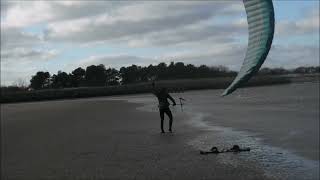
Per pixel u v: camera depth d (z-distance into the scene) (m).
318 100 44.75
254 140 16.78
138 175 11.26
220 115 29.47
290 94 56.59
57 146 17.03
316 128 19.48
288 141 15.90
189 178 10.71
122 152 14.91
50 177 11.50
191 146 15.72
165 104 20.30
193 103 46.47
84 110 44.66
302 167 11.55
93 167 12.52
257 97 53.94
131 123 26.39
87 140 18.61
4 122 32.44
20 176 11.71
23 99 84.62
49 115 39.16
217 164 12.27
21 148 16.75
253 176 10.76
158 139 18.05
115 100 68.69
